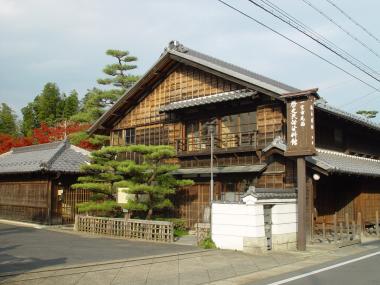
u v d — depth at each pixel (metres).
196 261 11.35
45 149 24.98
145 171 16.80
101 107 35.31
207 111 19.59
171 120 21.09
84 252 12.45
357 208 18.77
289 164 16.31
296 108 14.06
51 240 15.37
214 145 18.89
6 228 19.83
